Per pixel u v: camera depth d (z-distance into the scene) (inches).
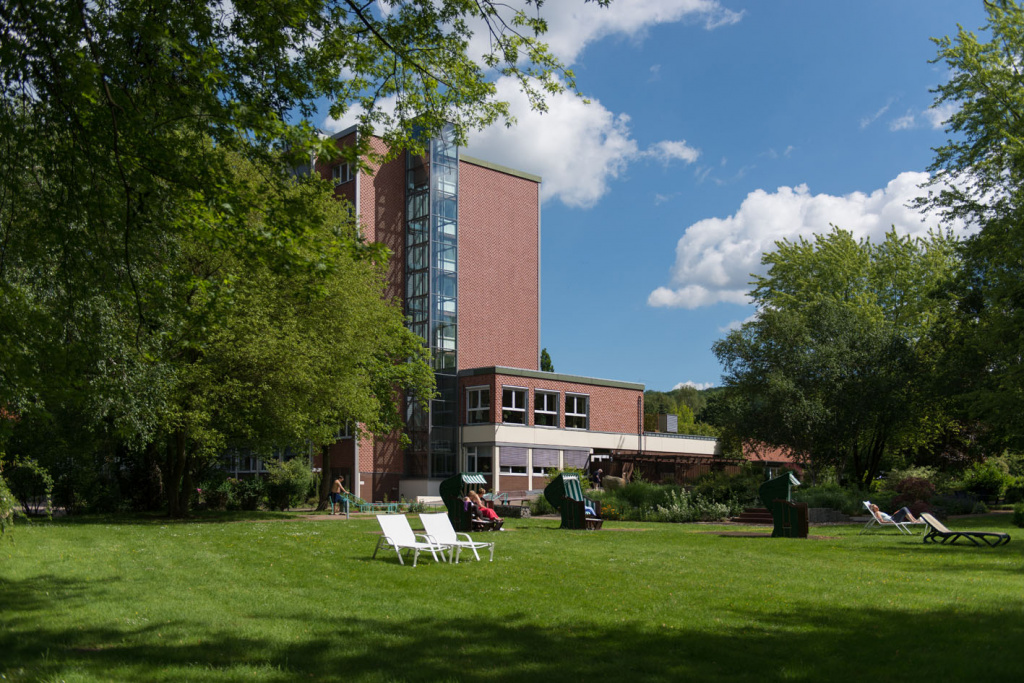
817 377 1497.3
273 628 339.9
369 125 452.8
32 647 306.3
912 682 259.3
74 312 390.9
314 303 1109.1
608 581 468.1
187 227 385.1
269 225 385.1
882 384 1456.7
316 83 407.2
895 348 1515.7
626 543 709.9
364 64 429.1
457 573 502.3
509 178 2188.7
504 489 1841.8
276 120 367.9
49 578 478.6
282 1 369.1
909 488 1142.3
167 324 417.7
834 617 362.9
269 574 497.7
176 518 1133.7
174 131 375.9
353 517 1180.5
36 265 405.4
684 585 454.0
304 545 673.0
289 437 1156.5
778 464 2095.2
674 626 344.8
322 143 381.4
